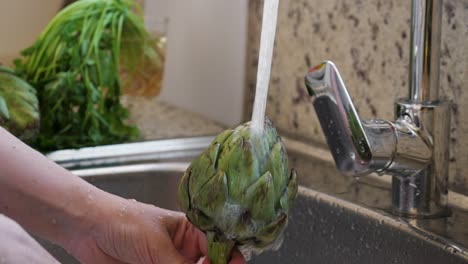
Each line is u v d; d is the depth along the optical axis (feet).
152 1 4.78
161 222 2.55
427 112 2.81
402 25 3.24
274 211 2.10
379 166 2.75
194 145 3.84
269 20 2.13
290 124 3.95
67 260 3.26
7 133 2.61
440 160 2.87
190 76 4.55
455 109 3.08
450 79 3.08
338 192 3.17
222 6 4.30
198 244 2.57
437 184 2.89
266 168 2.08
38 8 4.50
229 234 2.11
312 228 3.16
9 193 2.56
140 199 3.50
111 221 2.54
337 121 2.60
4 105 3.44
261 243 2.15
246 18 4.17
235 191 2.06
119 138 3.87
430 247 2.74
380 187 3.23
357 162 2.66
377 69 3.39
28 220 2.60
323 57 3.68
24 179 2.55
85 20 3.82
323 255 3.13
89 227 2.56
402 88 3.27
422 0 2.77
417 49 2.81
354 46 3.49
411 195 2.89
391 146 2.74
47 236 2.64
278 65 3.99
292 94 3.91
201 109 4.48
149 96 4.27
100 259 2.63
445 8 3.05
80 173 3.40
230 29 4.26
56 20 3.83
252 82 4.19
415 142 2.78
